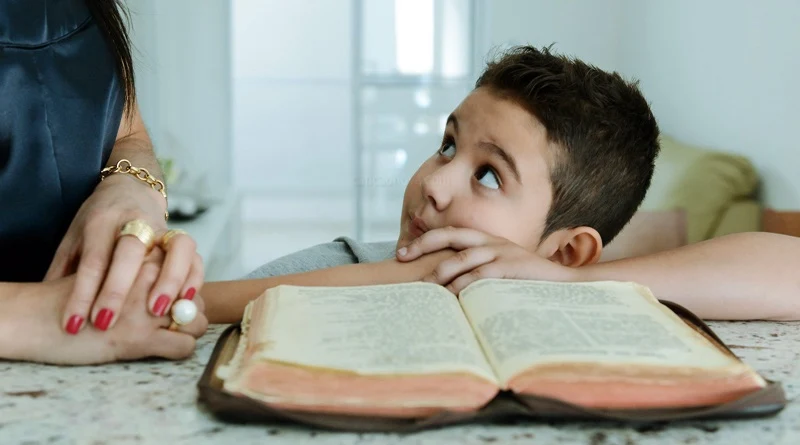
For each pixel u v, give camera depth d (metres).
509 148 0.80
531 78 0.83
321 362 0.42
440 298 0.54
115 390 0.47
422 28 4.02
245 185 5.26
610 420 0.42
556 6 4.00
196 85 4.13
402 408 0.42
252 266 4.01
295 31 5.01
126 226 0.54
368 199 4.17
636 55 3.79
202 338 0.59
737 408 0.42
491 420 0.42
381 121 4.11
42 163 0.71
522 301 0.53
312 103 5.14
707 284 0.68
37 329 0.51
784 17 2.32
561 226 0.86
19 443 0.39
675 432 0.42
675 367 0.42
